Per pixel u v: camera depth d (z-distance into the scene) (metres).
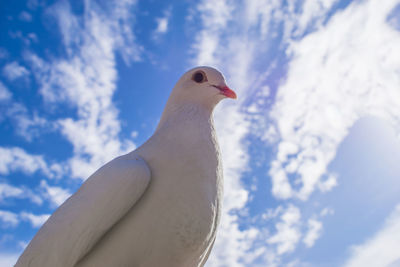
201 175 0.16
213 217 0.15
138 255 0.15
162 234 0.15
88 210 0.15
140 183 0.15
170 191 0.15
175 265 0.15
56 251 0.14
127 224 0.15
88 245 0.14
